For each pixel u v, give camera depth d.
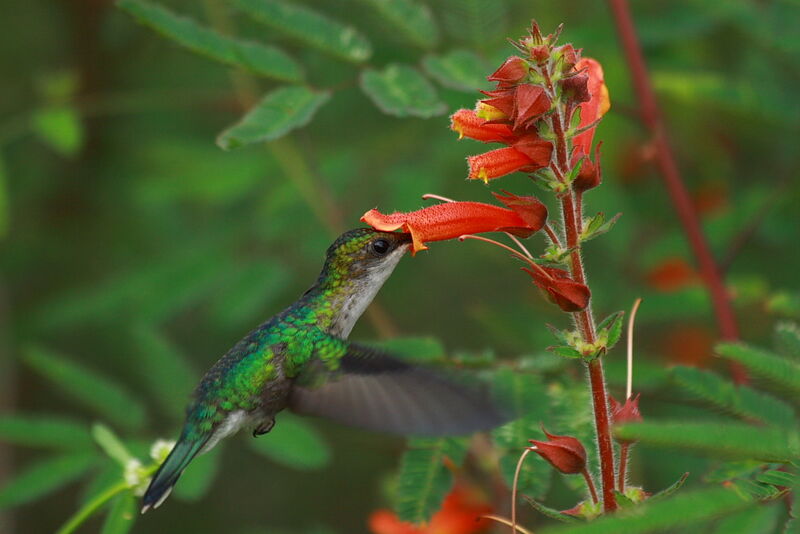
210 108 11.74
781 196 9.95
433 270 12.95
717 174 11.59
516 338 9.84
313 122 11.44
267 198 11.05
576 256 5.49
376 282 7.12
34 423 8.47
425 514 6.82
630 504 5.24
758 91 9.41
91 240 12.30
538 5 11.02
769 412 5.30
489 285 13.14
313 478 13.68
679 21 9.87
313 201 10.66
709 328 11.14
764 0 9.45
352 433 10.14
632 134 11.41
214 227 11.30
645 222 11.34
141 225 12.08
